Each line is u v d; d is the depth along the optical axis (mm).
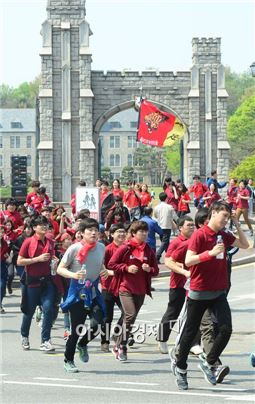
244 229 46531
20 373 15602
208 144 71688
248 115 145500
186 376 14148
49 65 70938
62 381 14750
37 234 17953
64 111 70938
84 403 12781
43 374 15500
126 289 17156
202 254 13609
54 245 19484
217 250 13508
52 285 18062
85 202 32438
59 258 20812
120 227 18172
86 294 15531
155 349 18484
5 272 23969
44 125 71000
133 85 71750
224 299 14023
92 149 70688
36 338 19984
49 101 70938
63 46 70938
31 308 18156
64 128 70938
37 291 18031
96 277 15711
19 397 13312
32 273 17906
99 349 18547
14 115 190375
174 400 12922
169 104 71750
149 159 191125
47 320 17953
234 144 146250
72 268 15648
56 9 70938
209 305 14016
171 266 16500
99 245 15688
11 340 19719
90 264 15578
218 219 13773
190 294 13953
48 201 35219
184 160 72875
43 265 17938
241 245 14234
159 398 13117
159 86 71625
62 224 26188
